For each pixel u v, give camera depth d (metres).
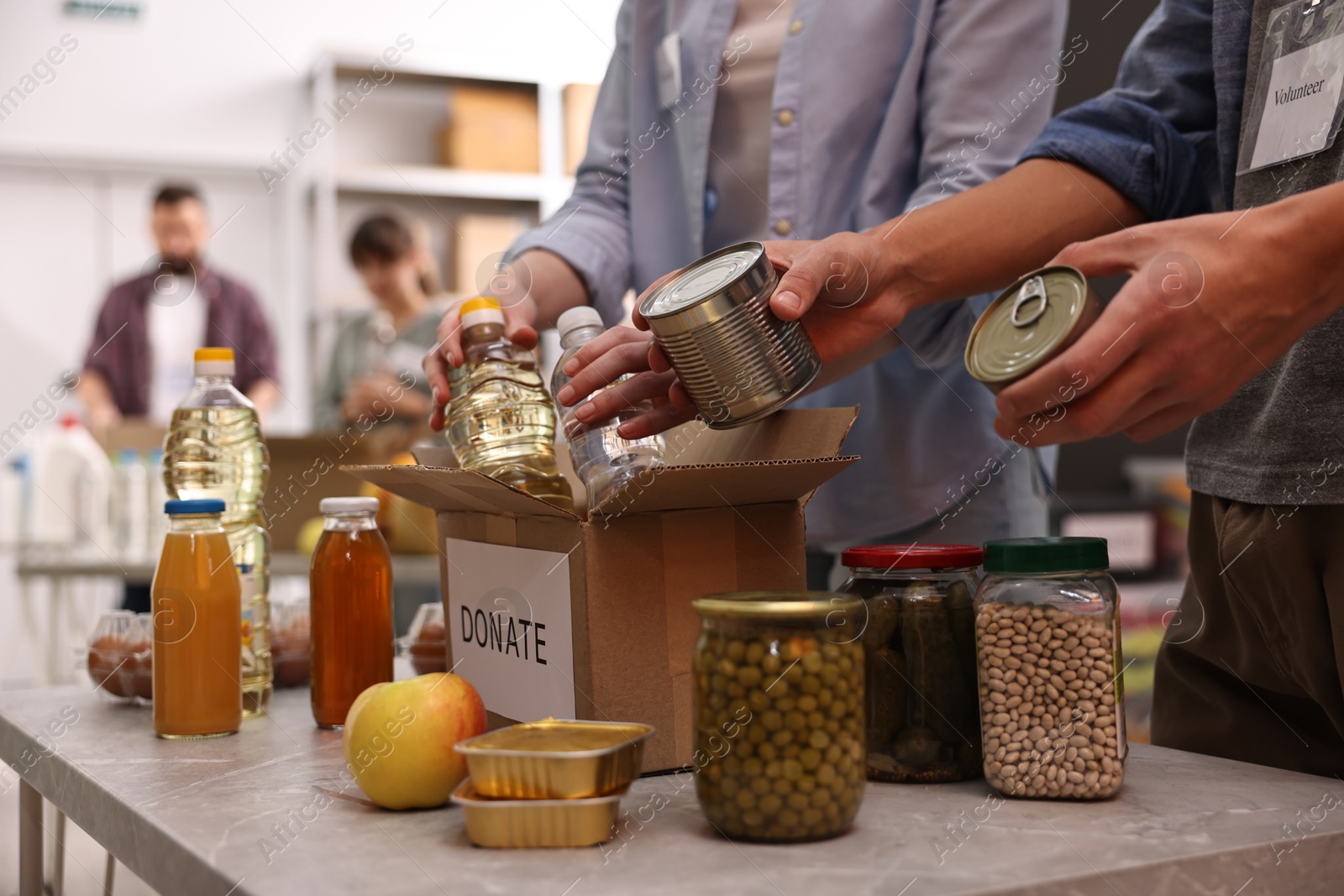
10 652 4.32
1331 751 0.90
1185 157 0.95
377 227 4.38
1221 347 0.65
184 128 4.73
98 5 4.63
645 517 0.83
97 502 3.28
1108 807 0.74
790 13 1.27
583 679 0.82
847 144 1.24
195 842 0.69
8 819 1.39
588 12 4.30
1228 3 0.92
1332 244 0.62
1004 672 0.77
